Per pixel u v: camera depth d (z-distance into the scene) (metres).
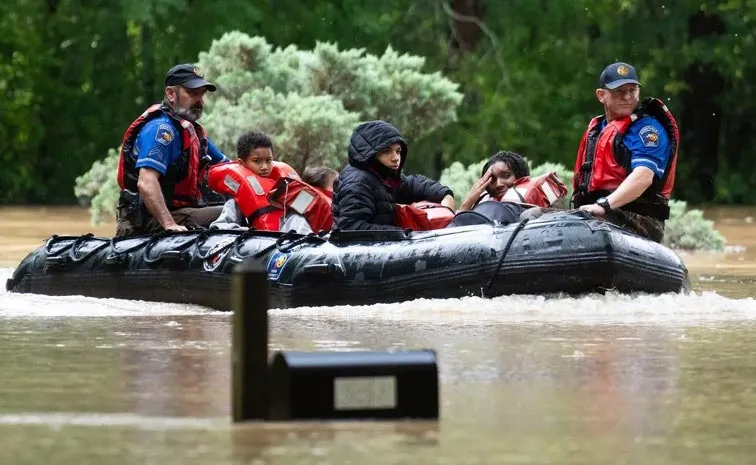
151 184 31.58
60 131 108.31
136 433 13.81
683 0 99.69
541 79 100.31
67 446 13.19
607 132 30.81
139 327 24.91
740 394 16.52
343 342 21.80
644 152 30.16
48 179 109.00
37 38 105.56
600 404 15.77
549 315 26.05
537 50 102.00
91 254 31.92
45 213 84.81
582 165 31.53
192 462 12.38
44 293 32.72
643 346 21.34
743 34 99.81
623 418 14.84
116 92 107.25
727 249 55.03
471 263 27.25
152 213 31.66
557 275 27.08
